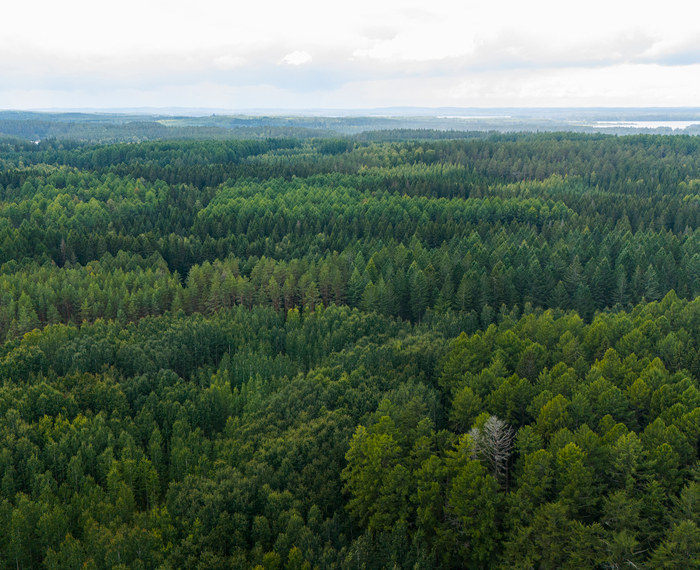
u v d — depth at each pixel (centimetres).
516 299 11431
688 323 8525
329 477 5644
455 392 6875
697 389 6278
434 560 4519
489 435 5062
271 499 5128
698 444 5309
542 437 5428
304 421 6800
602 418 5453
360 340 9381
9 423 7025
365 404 6956
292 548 4478
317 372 8294
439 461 4900
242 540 4806
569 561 4125
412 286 11575
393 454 5056
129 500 5750
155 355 9100
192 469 6406
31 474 6219
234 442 6619
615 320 8644
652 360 7081
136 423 7469
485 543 4425
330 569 4356
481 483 4522
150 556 4744
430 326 10456
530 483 4559
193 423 7675
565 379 6309
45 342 9138
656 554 3938
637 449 4569
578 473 4384
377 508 4856
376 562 4462
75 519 5694
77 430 6950
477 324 10300
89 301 11388
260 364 9012
